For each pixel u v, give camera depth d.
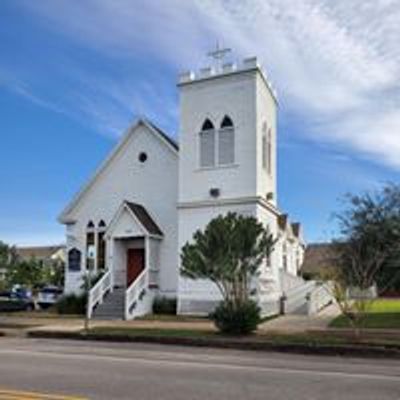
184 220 31.39
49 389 10.37
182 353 17.00
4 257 59.31
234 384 11.09
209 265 21.92
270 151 33.28
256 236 22.31
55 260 76.38
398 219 26.75
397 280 26.72
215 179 31.05
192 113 32.09
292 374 12.53
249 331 21.09
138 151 34.88
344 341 18.53
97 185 35.88
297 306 31.70
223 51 31.62
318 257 58.97
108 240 33.22
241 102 30.95
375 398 9.95
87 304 26.38
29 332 23.38
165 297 32.25
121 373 12.33
